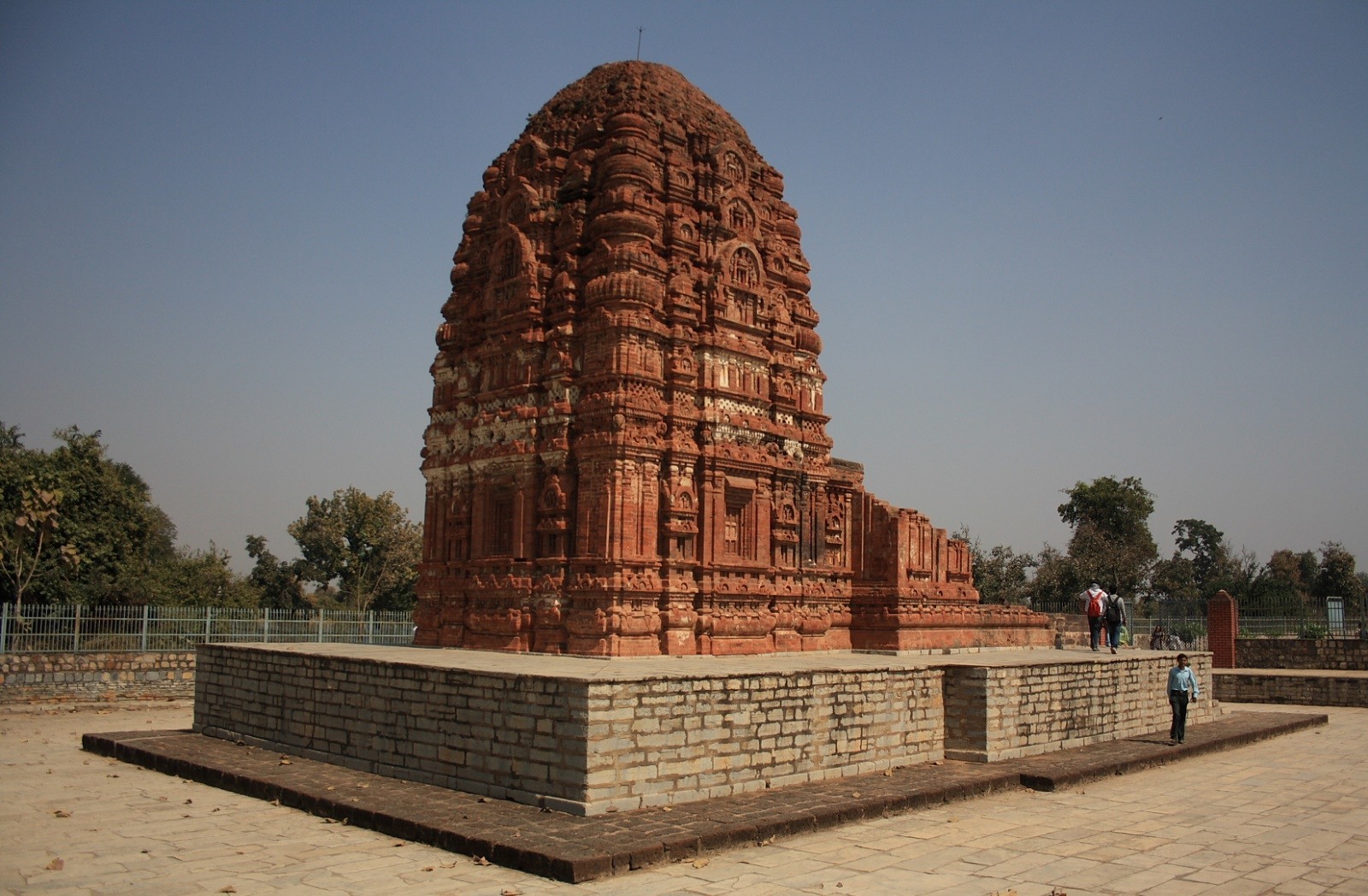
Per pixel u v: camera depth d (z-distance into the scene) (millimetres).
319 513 73375
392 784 19375
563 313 26047
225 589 61062
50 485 47438
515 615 25031
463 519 27734
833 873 14594
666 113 28359
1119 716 28750
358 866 14570
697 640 25062
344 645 27969
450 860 14875
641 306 25328
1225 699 44938
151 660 36031
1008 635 35062
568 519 25031
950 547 33750
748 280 28219
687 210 27438
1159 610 55656
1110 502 86375
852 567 31453
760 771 19125
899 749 22375
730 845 15664
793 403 28672
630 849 14383
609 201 26250
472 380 28375
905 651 30109
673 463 25172
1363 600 50438
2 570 43531
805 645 28141
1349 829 18578
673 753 17672
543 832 15320
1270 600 53094
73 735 28781
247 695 25312
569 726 16797
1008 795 21062
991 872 14914
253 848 15648
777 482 27875
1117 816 19297
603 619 23562
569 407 25484
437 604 28156
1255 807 20594
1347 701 42031
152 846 15773
